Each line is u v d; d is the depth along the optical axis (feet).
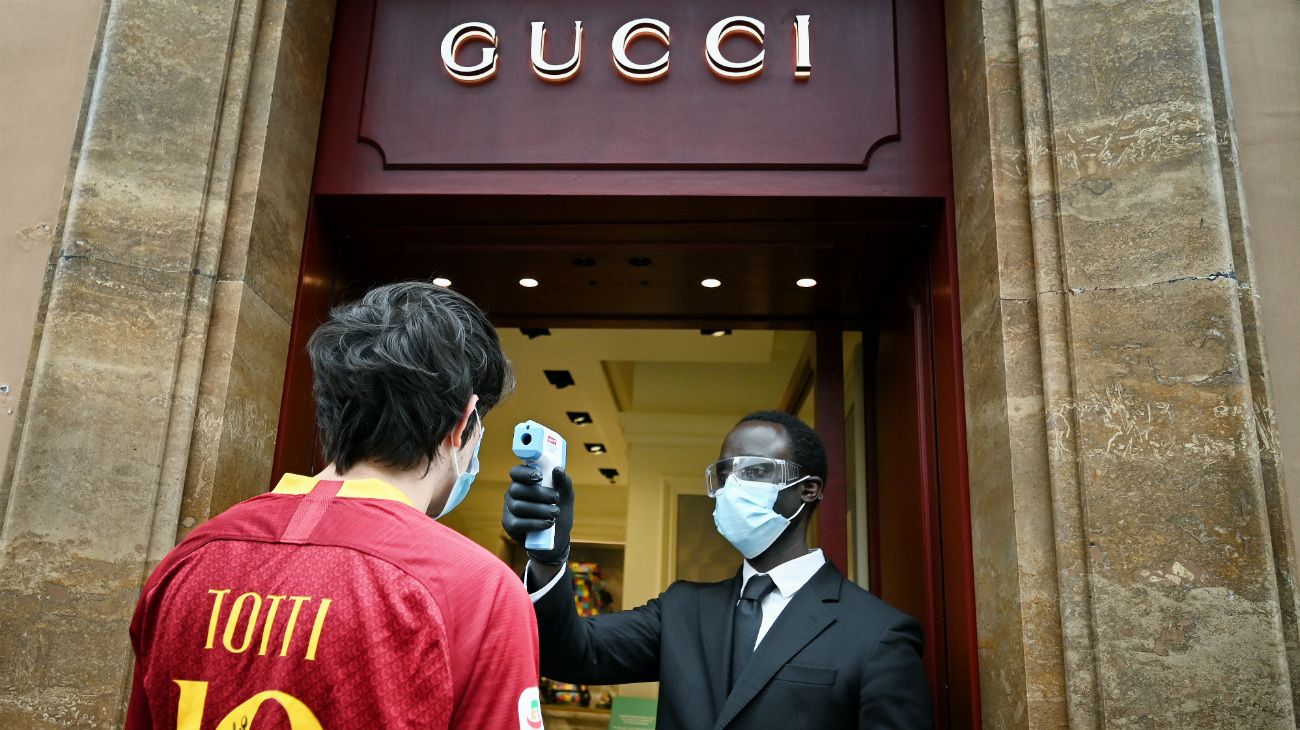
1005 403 6.49
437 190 8.18
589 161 8.13
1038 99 6.94
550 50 8.43
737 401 17.98
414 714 3.03
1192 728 5.63
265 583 3.23
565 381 18.31
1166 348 6.24
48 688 6.21
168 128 7.32
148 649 3.35
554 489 5.57
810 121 8.14
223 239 7.25
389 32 8.65
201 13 7.64
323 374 3.71
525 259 9.27
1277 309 6.55
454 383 3.72
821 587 6.38
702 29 8.42
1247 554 5.83
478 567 3.41
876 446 9.81
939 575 7.82
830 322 10.43
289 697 3.03
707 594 6.77
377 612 3.14
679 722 6.07
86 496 6.50
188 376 6.86
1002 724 6.36
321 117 8.48
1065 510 6.12
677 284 9.80
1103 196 6.61
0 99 7.63
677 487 17.95
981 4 7.29
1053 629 6.03
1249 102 6.95
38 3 7.88
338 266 8.94
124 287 6.91
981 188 7.15
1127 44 6.87
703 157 8.08
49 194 7.37
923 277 8.50
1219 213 6.40
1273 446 6.13
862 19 8.39
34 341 6.86
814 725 5.72
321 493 3.51
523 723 3.22
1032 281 6.68
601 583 26.43
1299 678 5.74
